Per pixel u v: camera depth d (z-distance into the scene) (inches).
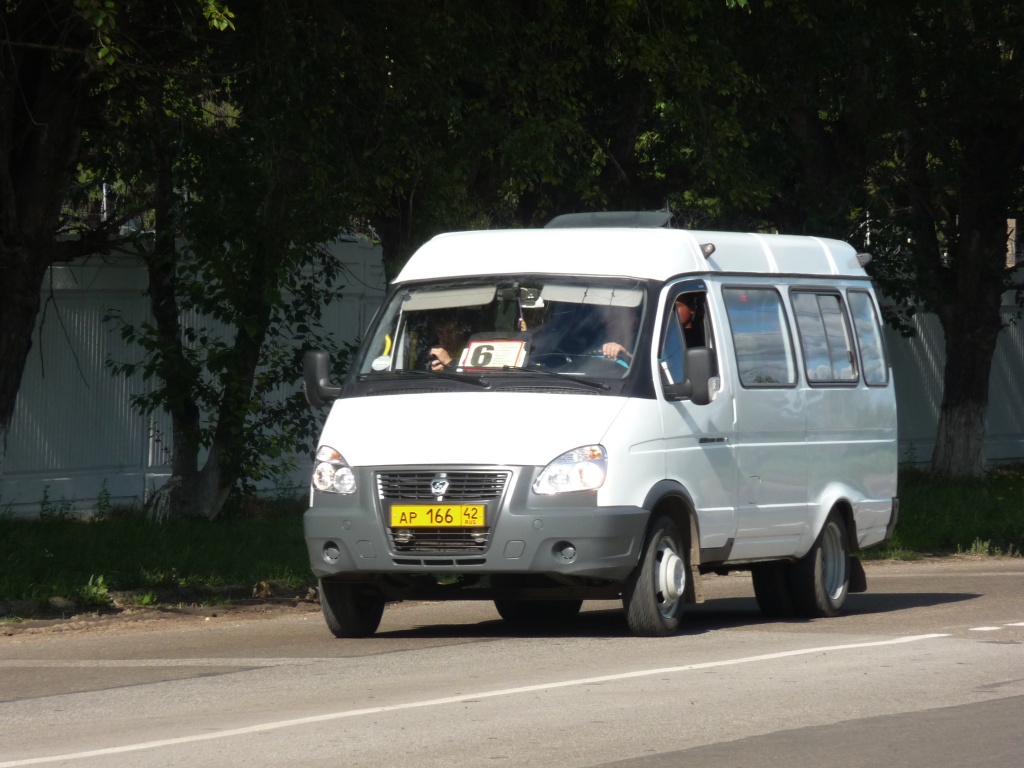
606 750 804.0
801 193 2699.3
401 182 2038.6
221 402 2143.2
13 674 1141.7
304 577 1765.5
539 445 1206.9
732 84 2166.6
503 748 809.5
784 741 828.6
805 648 1191.6
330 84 1916.8
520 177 2070.6
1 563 1630.2
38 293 1813.5
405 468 1221.7
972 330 3260.3
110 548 1798.7
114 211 2220.7
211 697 1000.9
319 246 2299.5
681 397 1283.2
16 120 1777.8
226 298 2005.4
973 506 2726.4
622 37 2063.2
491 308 1323.8
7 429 1804.9
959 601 1643.7
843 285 1590.8
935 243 3272.6
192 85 1907.0
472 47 2018.9
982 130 3083.2
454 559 1206.3
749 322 1422.2
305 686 1034.7
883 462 1624.0
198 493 2170.3
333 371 2182.6
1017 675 1056.2
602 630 1375.5
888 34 2532.0
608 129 2375.7
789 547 1448.1
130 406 2306.8
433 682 1037.2
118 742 847.1
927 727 868.6
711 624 1422.2
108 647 1315.2
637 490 1228.5
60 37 1664.6
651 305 1301.7
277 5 1809.8
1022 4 2706.7
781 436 1437.0
